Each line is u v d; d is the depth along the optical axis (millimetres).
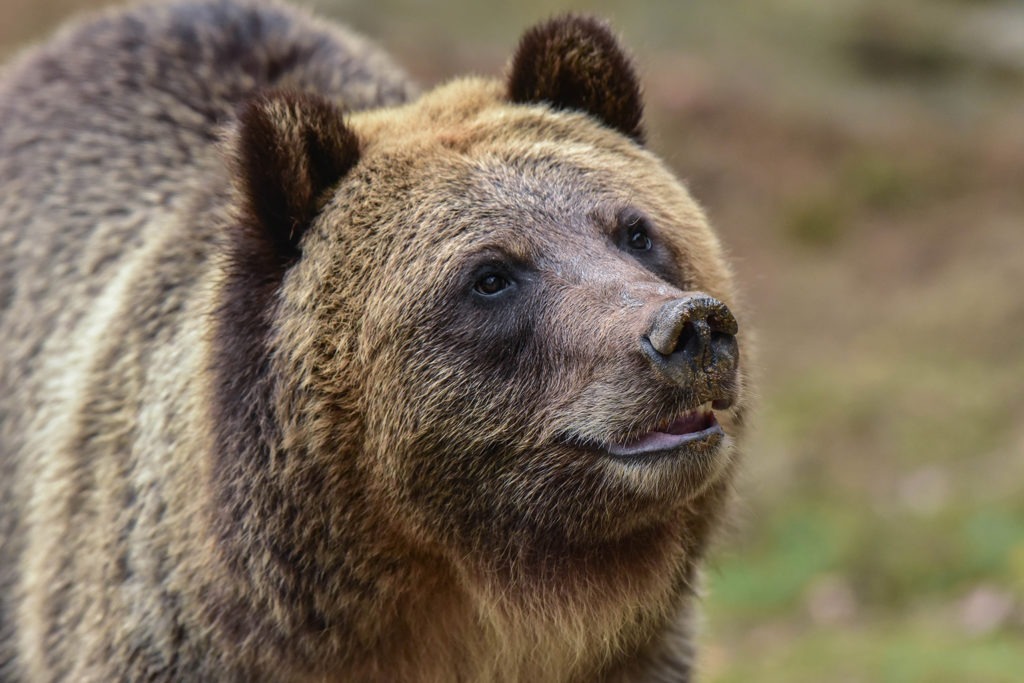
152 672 8945
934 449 21922
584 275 8312
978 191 31859
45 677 9594
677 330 7430
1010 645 16078
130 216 10930
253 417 8570
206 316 8906
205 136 11258
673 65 36688
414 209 8625
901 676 15289
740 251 30844
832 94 36969
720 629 18906
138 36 12250
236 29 11945
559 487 8328
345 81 11484
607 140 9406
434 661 9148
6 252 11781
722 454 8047
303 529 8500
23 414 10891
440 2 36250
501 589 8711
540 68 9656
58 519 9680
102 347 9883
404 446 8453
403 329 8453
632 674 9547
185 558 8781
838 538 20172
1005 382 23172
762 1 39844
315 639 8664
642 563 8695
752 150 33875
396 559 8656
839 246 31031
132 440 9297
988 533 19141
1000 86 38312
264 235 8664
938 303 26859
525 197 8641
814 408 23625
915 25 39188
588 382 8070
